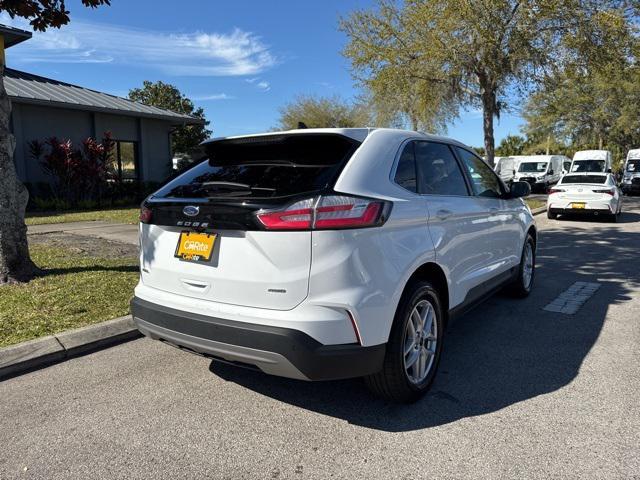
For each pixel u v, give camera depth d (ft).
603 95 114.62
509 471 8.55
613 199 46.37
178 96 138.00
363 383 12.26
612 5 48.60
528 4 48.16
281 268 9.21
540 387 11.77
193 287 10.39
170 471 8.72
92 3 20.03
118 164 60.54
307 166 10.23
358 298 9.26
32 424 10.30
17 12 19.04
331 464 8.87
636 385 11.73
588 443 9.35
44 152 52.37
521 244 18.48
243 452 9.29
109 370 12.97
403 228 10.48
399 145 11.61
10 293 17.88
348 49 57.47
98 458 9.12
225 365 13.33
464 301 13.42
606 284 21.97
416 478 8.43
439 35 51.44
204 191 10.59
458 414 10.61
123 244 29.14
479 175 15.58
